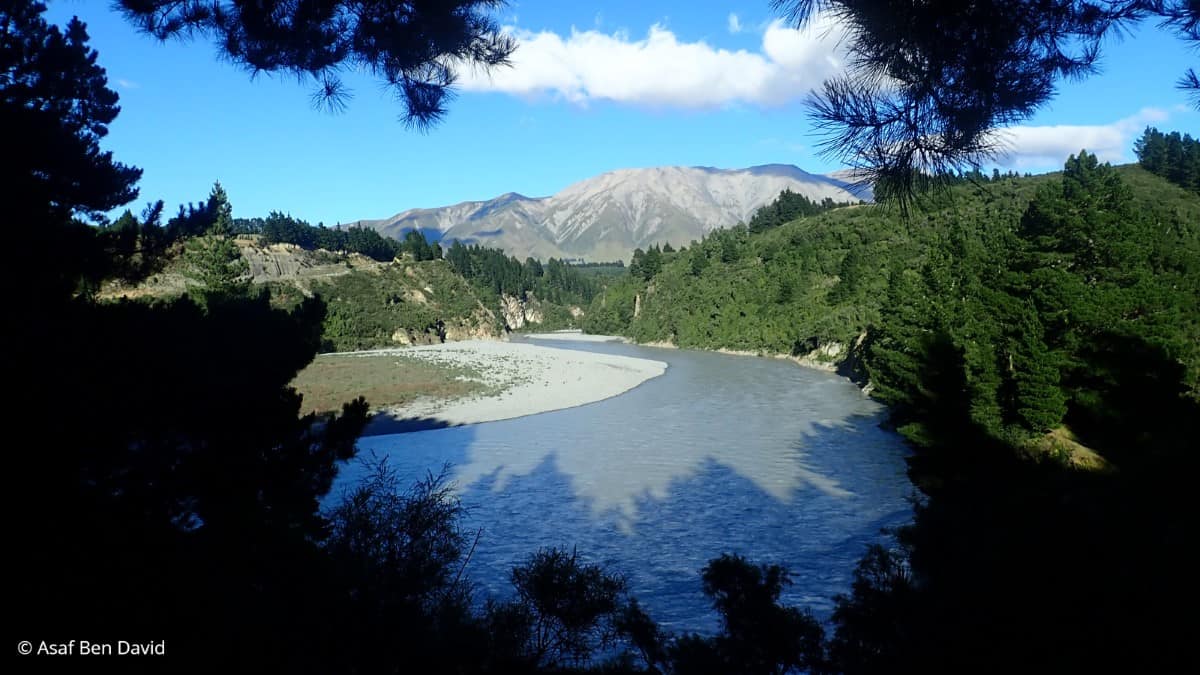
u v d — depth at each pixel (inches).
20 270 229.6
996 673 203.9
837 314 2765.7
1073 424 1077.1
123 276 336.5
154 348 238.2
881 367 1542.8
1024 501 315.0
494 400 1787.6
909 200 190.5
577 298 7421.3
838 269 3425.2
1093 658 186.1
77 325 222.1
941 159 185.0
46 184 292.2
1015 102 179.9
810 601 595.5
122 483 210.1
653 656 313.3
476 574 658.8
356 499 301.1
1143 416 946.1
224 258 1809.8
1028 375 1005.8
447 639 238.2
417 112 265.4
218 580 199.5
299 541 232.4
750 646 296.2
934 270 1609.3
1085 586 206.8
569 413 1617.9
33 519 177.0
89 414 194.2
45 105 347.9
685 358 3314.5
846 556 712.4
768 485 984.3
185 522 228.2
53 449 185.2
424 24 237.9
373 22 241.9
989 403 1013.2
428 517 300.8
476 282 6505.9
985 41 177.6
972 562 253.8
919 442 1056.8
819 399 1823.3
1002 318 1076.5
